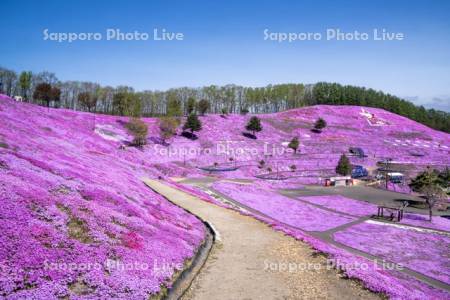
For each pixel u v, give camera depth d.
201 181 85.81
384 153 146.62
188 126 129.12
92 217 23.73
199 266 25.52
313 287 22.80
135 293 17.62
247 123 157.25
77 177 31.52
